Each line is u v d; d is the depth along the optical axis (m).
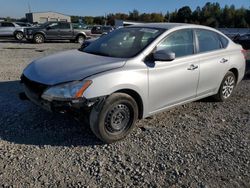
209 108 5.89
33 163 3.64
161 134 4.57
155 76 4.50
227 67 5.96
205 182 3.43
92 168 3.59
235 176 3.56
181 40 5.04
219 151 4.13
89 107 3.90
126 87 4.14
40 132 4.43
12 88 6.65
